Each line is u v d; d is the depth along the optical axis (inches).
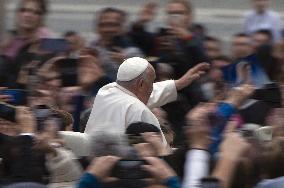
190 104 781.9
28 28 900.6
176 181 483.8
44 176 560.1
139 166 481.4
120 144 501.0
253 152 517.7
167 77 826.2
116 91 703.7
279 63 887.7
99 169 479.5
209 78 840.9
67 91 768.9
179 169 533.0
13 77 786.8
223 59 975.6
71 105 767.7
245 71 845.8
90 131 683.4
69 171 588.7
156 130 586.2
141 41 939.3
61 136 642.8
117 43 908.0
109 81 810.2
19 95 721.6
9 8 1588.3
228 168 502.0
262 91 703.7
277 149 518.6
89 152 574.6
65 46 848.9
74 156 608.1
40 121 598.2
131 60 712.4
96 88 797.9
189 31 908.6
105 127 693.3
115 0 1925.4
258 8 1310.3
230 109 628.7
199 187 488.7
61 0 1927.9
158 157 512.4
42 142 569.0
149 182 482.0
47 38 850.8
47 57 816.3
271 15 1311.5
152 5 991.6
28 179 535.8
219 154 513.7
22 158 536.7
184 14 915.4
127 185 479.5
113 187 480.1
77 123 769.6
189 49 845.8
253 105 668.1
